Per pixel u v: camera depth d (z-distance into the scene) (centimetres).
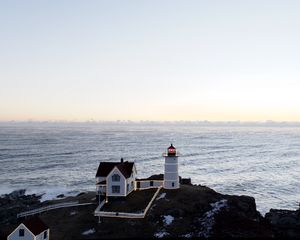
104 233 5594
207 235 5478
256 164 16562
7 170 13600
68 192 10194
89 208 6612
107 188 6750
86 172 13400
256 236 5544
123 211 6228
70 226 5912
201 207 6266
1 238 5869
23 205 8306
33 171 13475
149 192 7112
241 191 10925
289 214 7631
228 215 5972
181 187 7381
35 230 5181
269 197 10244
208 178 12862
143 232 5562
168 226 5691
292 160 18212
